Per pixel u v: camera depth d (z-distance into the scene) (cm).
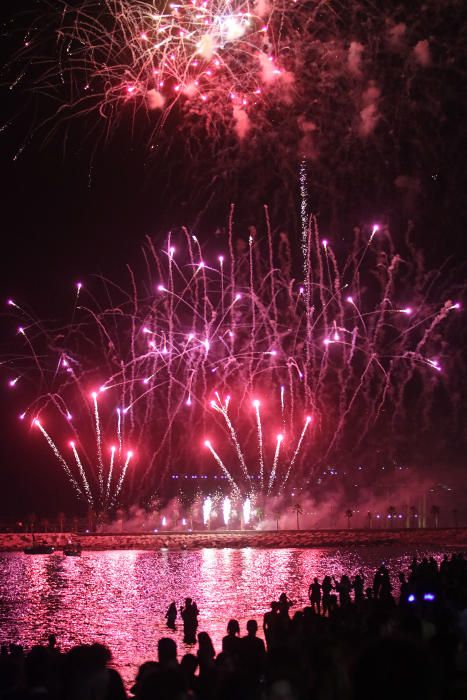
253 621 1736
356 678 445
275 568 6488
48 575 6247
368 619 1348
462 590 1998
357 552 8312
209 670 1099
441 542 9456
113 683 788
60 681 775
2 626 3753
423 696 432
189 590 5053
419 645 453
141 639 3328
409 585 2703
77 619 3947
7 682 882
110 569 6700
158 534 9556
